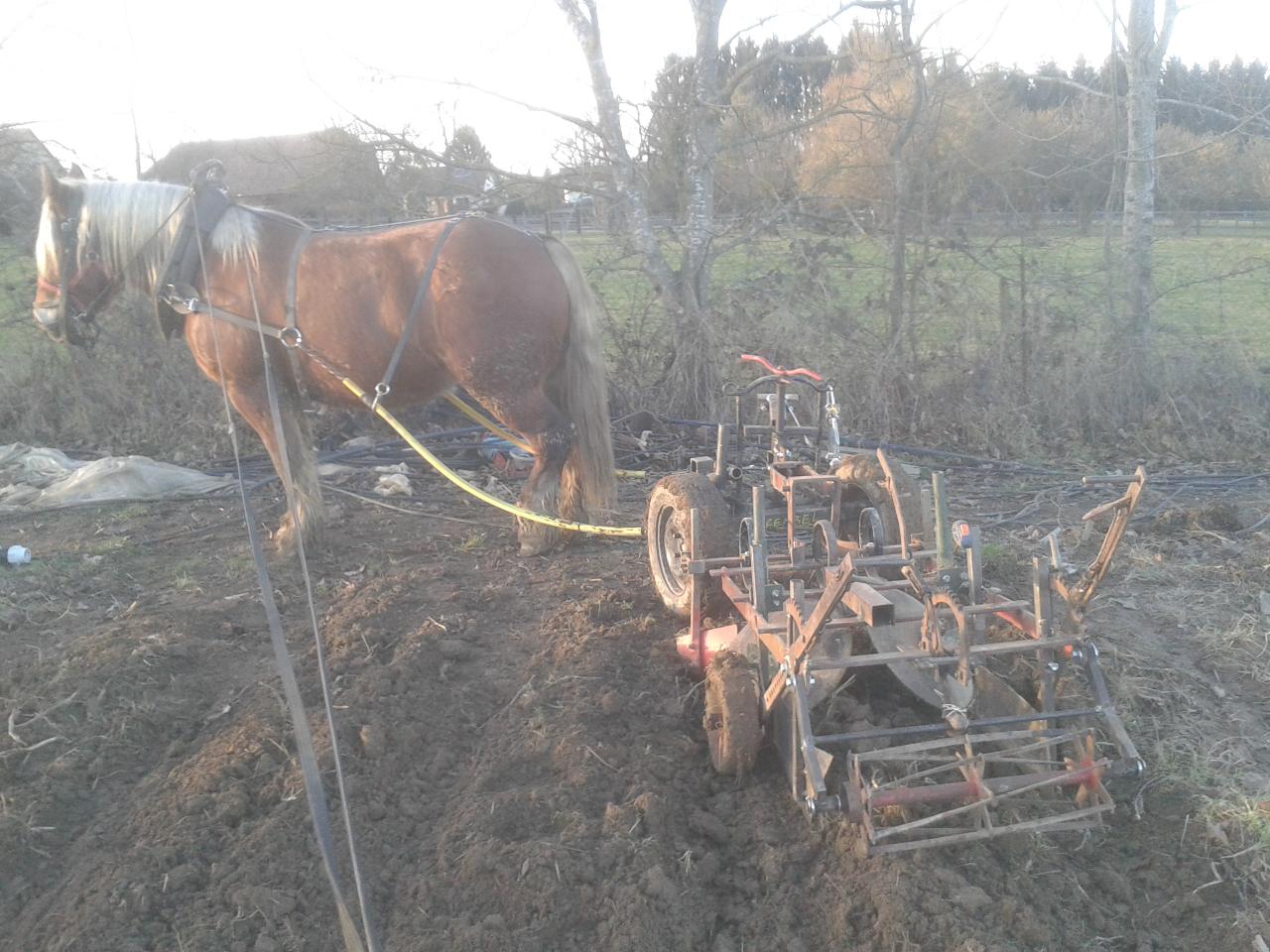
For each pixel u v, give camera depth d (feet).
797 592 11.80
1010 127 35.65
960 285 33.22
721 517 16.08
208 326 20.33
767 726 13.29
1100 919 10.96
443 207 34.01
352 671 16.19
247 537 23.04
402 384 20.56
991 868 11.36
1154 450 30.40
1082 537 22.12
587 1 33.22
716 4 33.53
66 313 21.30
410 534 23.27
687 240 34.17
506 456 28.25
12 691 15.97
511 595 19.29
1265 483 27.27
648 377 32.78
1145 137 33.55
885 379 31.63
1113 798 12.90
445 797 13.38
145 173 37.11
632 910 10.92
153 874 11.91
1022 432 30.86
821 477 15.72
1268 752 14.06
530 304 19.51
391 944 10.97
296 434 21.22
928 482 27.73
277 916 11.33
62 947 10.98
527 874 11.43
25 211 35.70
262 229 20.15
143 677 16.08
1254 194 47.32
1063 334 33.09
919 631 13.15
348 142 34.60
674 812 12.63
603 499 21.24
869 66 35.58
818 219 34.50
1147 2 32.96
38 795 13.43
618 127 34.06
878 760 11.14
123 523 24.25
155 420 31.48
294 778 13.38
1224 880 11.52
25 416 32.17
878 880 10.96
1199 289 38.14
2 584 20.16
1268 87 45.32
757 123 36.32
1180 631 17.69
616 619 17.99
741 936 11.01
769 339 32.17
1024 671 14.70
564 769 13.48
